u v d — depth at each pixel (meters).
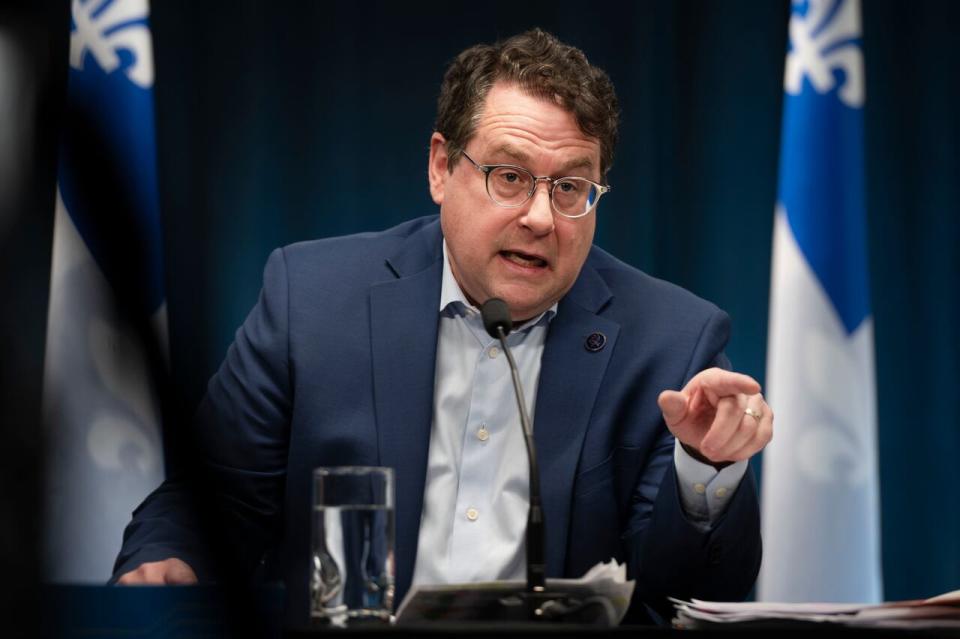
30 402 2.40
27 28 2.11
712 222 11.47
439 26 11.21
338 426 5.88
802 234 10.91
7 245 2.29
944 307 11.53
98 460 8.71
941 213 11.62
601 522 5.75
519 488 5.86
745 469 4.98
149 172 10.13
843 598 10.66
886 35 11.66
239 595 2.96
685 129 11.55
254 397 6.11
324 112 11.02
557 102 5.71
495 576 5.68
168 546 4.71
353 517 3.58
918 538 11.34
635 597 5.30
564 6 11.25
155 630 3.32
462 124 5.82
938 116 11.69
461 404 6.08
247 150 10.86
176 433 2.68
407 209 11.10
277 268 6.52
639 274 6.65
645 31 11.21
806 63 11.05
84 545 8.77
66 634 3.28
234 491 6.04
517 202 5.68
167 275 10.72
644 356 6.11
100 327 2.00
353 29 11.09
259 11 10.92
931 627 3.35
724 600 5.09
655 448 5.98
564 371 6.02
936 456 11.43
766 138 11.52
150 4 10.80
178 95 10.83
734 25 11.58
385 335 6.08
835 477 10.74
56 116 1.89
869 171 11.69
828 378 10.79
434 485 5.91
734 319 11.42
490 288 5.81
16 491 2.35
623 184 11.21
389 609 3.58
